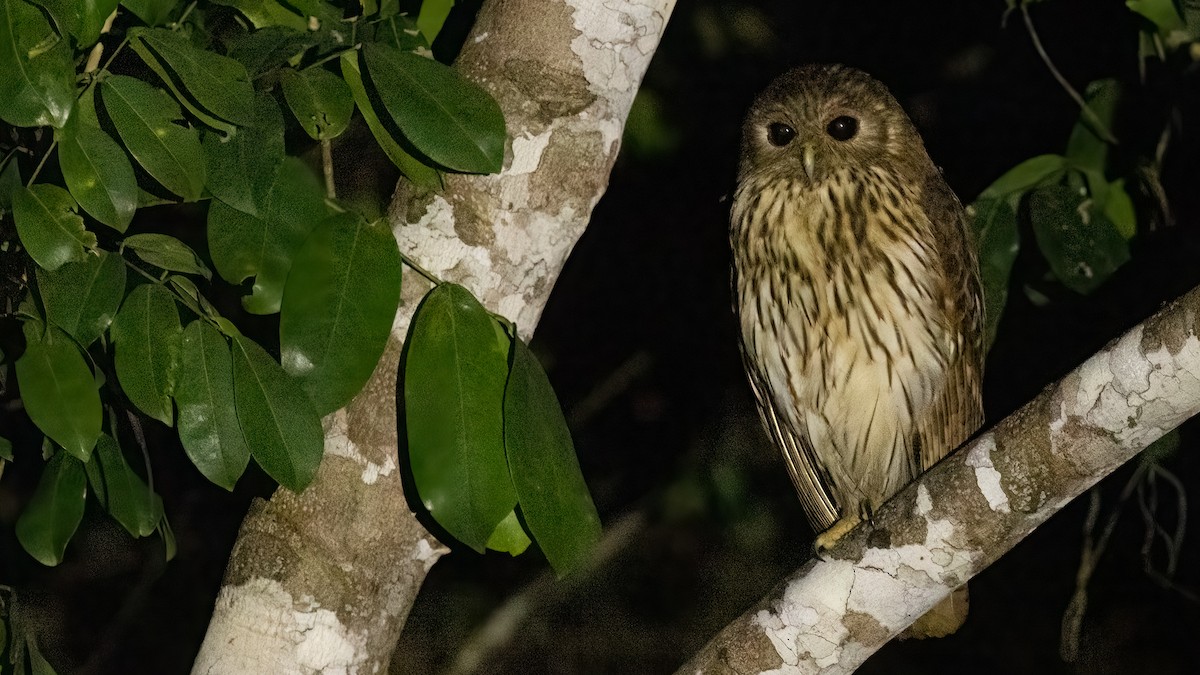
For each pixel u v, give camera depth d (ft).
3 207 19.52
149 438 35.37
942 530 19.47
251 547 20.03
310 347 17.21
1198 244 34.47
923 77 43.75
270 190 18.01
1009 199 29.89
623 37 20.48
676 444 46.96
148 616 39.37
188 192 17.51
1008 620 46.32
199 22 22.80
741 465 45.11
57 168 21.18
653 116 41.09
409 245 20.02
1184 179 34.63
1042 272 31.76
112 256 18.22
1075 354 36.96
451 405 17.48
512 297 20.29
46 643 38.27
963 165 42.39
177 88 18.58
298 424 17.20
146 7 18.89
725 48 43.93
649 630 45.19
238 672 19.66
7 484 26.71
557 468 17.78
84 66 19.83
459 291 18.02
